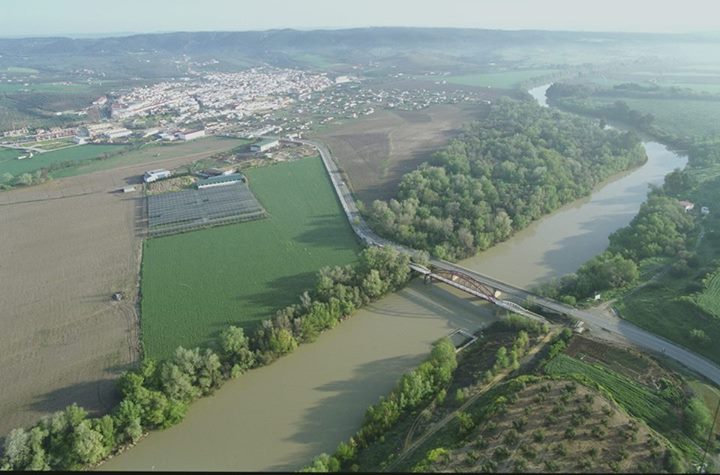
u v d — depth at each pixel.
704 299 166.00
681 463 106.31
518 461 108.56
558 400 126.12
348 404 144.62
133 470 125.38
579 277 192.50
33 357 167.38
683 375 139.50
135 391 139.00
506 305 181.38
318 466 114.69
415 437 126.31
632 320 167.50
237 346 159.00
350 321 184.38
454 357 154.25
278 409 143.75
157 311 190.62
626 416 121.50
